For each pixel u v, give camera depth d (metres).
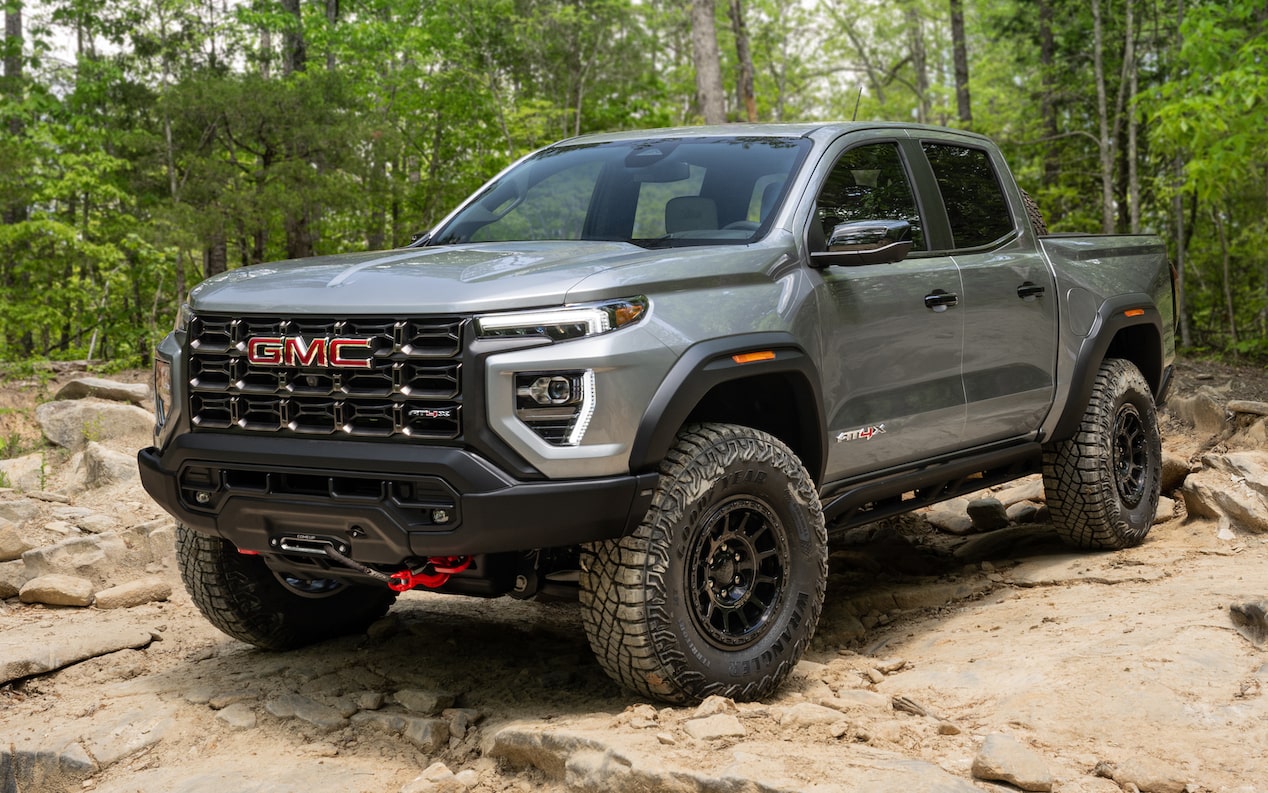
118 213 22.77
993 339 5.04
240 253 21.22
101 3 22.09
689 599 3.62
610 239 4.38
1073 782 2.99
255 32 23.77
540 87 25.84
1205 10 10.18
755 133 4.69
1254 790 2.90
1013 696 3.58
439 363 3.39
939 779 2.94
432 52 25.44
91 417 8.53
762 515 3.85
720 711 3.49
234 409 3.67
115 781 3.63
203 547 4.43
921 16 39.19
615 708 3.83
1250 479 5.91
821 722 3.40
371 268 3.75
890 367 4.48
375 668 4.51
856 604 5.27
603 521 3.41
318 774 3.49
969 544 6.28
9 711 4.19
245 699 4.13
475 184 24.31
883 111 38.47
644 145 4.81
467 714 3.85
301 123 18.67
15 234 19.39
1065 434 5.55
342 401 3.48
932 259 4.83
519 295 3.39
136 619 5.28
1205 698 3.40
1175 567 5.16
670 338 3.57
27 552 5.80
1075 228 20.19
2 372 11.14
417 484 3.37
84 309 23.83
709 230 4.26
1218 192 10.25
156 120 21.23
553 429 3.38
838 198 4.45
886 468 4.65
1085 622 4.32
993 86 30.41
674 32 30.08
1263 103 9.88
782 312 3.96
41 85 25.59
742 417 4.18
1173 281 6.57
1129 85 19.81
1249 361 12.33
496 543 3.34
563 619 5.31
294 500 3.55
